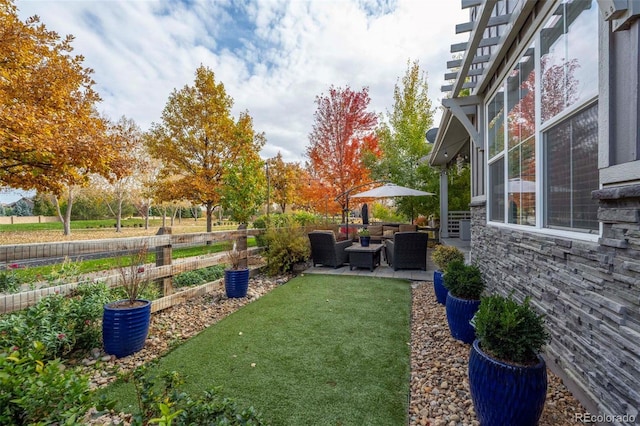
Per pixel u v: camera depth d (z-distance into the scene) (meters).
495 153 4.07
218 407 1.34
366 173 11.73
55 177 6.26
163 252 4.17
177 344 3.08
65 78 6.48
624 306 1.56
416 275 6.11
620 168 1.55
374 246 7.17
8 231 19.48
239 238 5.92
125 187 19.58
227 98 12.19
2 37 5.45
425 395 2.20
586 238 1.95
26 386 1.15
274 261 6.25
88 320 2.92
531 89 2.86
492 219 4.25
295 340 3.12
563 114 2.26
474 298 3.10
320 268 6.96
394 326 3.50
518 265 3.08
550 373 2.38
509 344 1.79
